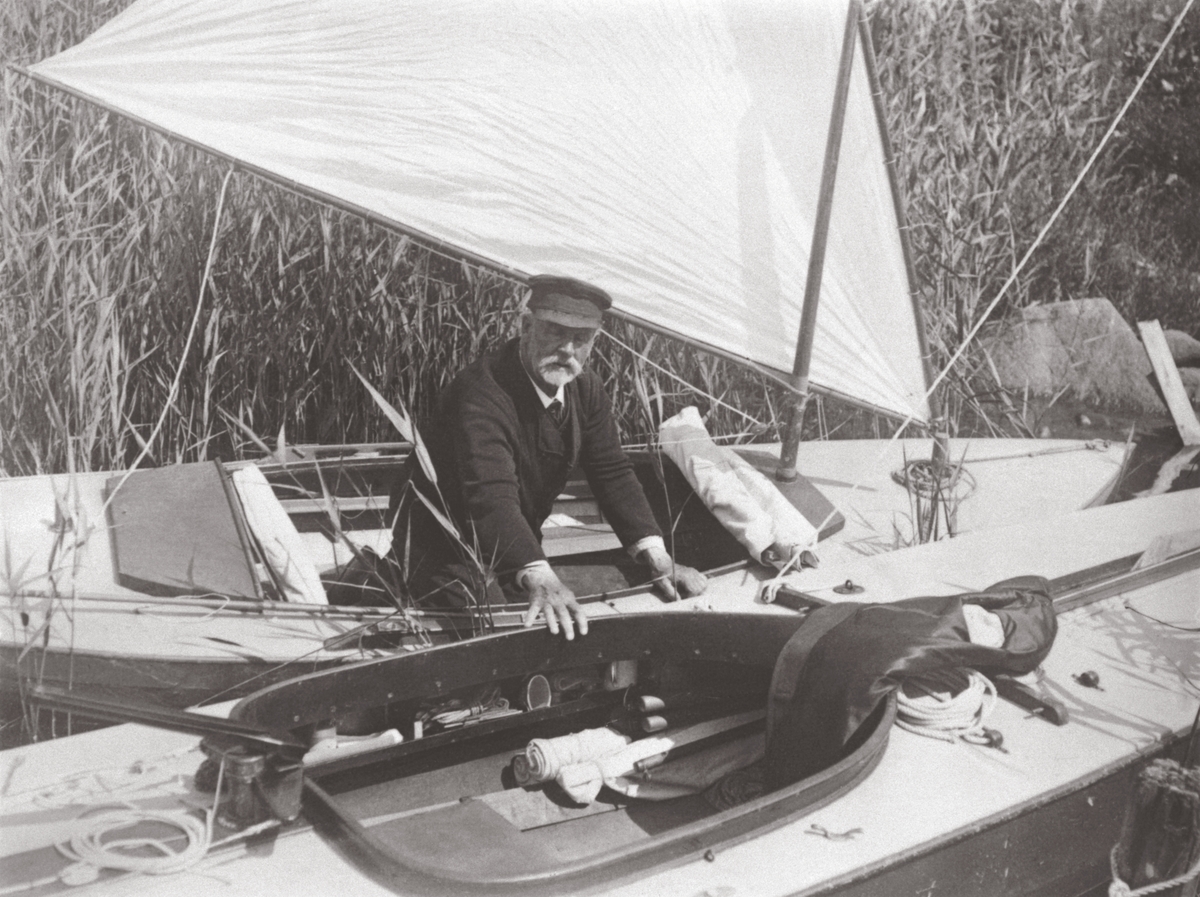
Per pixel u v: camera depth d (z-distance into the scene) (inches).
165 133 138.8
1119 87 266.1
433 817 104.3
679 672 123.3
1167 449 232.1
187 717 88.3
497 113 145.3
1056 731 107.5
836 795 94.8
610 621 118.8
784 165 155.9
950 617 109.8
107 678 108.3
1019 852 97.2
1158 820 98.4
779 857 87.1
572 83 145.9
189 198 175.2
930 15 247.1
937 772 99.5
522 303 190.5
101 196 173.6
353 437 186.5
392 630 118.8
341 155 142.9
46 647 106.2
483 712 117.1
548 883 81.0
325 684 105.1
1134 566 143.2
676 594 131.8
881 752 100.8
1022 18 263.7
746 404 208.5
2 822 84.6
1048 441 204.5
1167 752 107.4
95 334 164.7
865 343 168.6
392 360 186.7
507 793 113.4
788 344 162.7
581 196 150.2
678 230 154.8
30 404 161.2
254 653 112.6
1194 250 267.0
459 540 122.1
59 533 124.9
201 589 120.7
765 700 124.9
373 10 137.7
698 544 151.9
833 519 159.9
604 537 161.5
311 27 138.3
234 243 177.5
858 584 135.4
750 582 137.3
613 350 199.2
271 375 181.8
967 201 248.2
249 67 137.9
